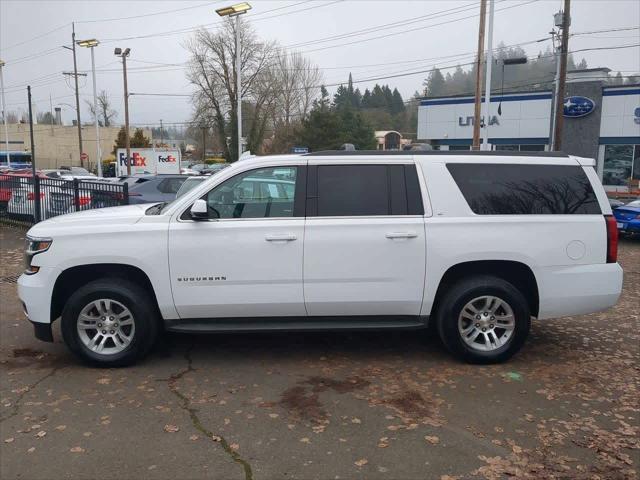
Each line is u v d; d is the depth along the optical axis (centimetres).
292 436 390
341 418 418
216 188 508
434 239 503
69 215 553
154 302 519
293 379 493
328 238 499
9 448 374
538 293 515
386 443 381
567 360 544
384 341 598
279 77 6475
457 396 457
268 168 512
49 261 500
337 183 511
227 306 504
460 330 517
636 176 2975
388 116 9412
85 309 507
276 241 497
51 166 7875
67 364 529
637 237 1481
